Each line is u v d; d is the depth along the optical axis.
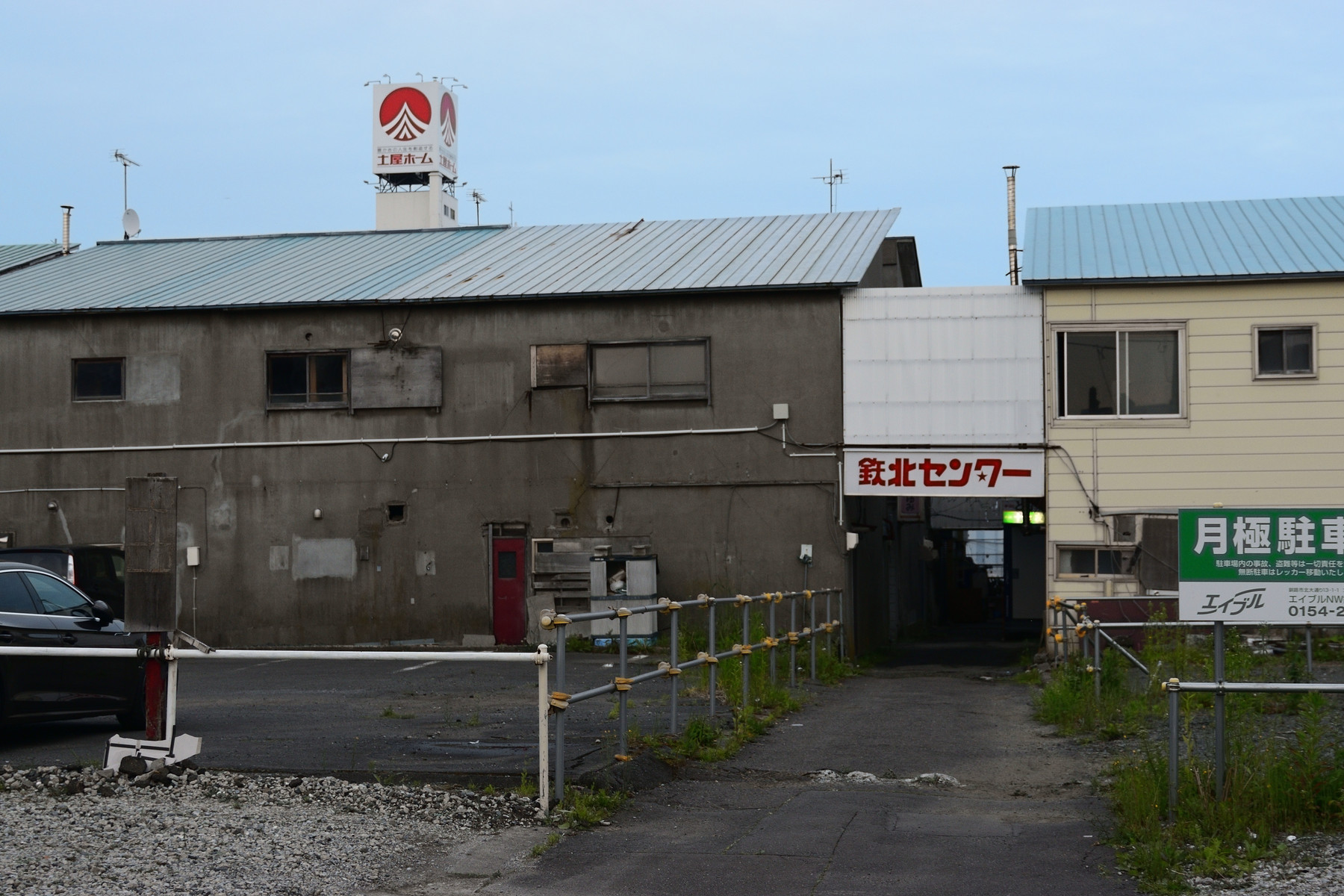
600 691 9.43
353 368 24.36
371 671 19.70
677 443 23.14
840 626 22.08
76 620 11.78
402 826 7.98
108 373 25.23
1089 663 15.80
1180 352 21.30
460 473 23.89
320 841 7.51
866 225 26.98
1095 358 21.66
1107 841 7.83
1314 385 20.80
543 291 23.67
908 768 10.67
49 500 25.12
